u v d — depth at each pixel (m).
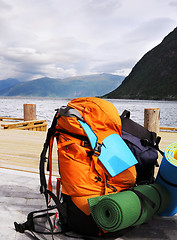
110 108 1.93
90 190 1.70
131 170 1.86
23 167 3.37
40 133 6.57
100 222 1.54
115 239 1.74
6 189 2.62
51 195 1.78
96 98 2.06
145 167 2.01
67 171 1.74
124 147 1.88
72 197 1.74
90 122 1.82
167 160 1.79
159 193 1.77
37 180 2.90
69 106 1.94
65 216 1.77
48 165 1.95
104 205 1.51
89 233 1.74
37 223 1.87
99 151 1.72
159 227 1.93
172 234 1.83
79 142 1.77
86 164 1.74
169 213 2.01
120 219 1.44
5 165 3.46
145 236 1.80
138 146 2.00
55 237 1.77
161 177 1.89
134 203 1.54
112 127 1.92
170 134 7.01
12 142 5.22
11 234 1.79
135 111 50.84
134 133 2.13
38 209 2.20
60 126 1.88
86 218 1.69
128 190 1.69
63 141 1.83
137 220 1.58
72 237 1.76
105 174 1.74
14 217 2.04
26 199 2.39
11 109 50.72
